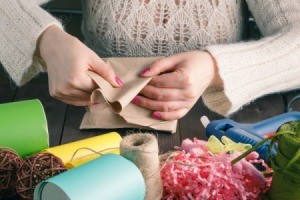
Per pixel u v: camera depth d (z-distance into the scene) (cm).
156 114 91
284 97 106
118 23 113
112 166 63
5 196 73
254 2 120
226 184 67
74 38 93
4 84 109
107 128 91
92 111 92
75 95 89
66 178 60
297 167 64
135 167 64
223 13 115
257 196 69
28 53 99
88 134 90
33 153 81
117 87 87
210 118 96
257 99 104
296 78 106
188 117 96
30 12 101
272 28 116
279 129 67
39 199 62
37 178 69
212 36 115
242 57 98
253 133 84
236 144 76
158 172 66
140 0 111
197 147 75
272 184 68
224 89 94
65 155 77
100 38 117
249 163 70
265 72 101
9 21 101
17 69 101
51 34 96
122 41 114
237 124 88
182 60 92
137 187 62
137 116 91
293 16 114
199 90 92
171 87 90
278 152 66
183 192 67
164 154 74
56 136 89
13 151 75
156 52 115
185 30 113
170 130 90
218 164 69
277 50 104
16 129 79
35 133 80
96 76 87
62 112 97
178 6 111
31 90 105
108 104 84
